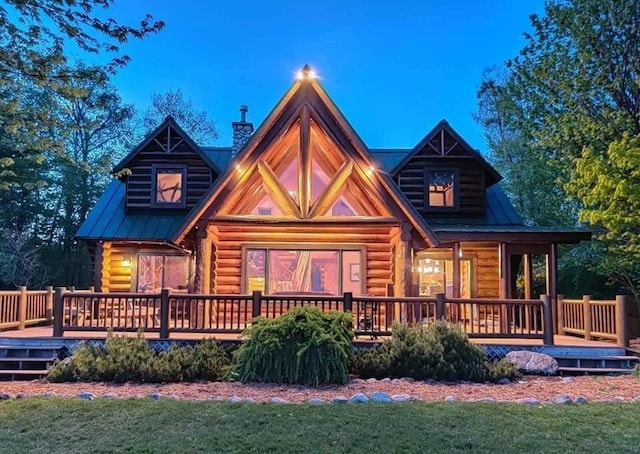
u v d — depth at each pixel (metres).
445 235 13.55
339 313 9.18
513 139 26.00
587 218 12.45
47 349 9.73
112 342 9.06
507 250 13.94
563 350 9.93
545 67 17.88
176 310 10.25
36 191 29.11
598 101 16.66
